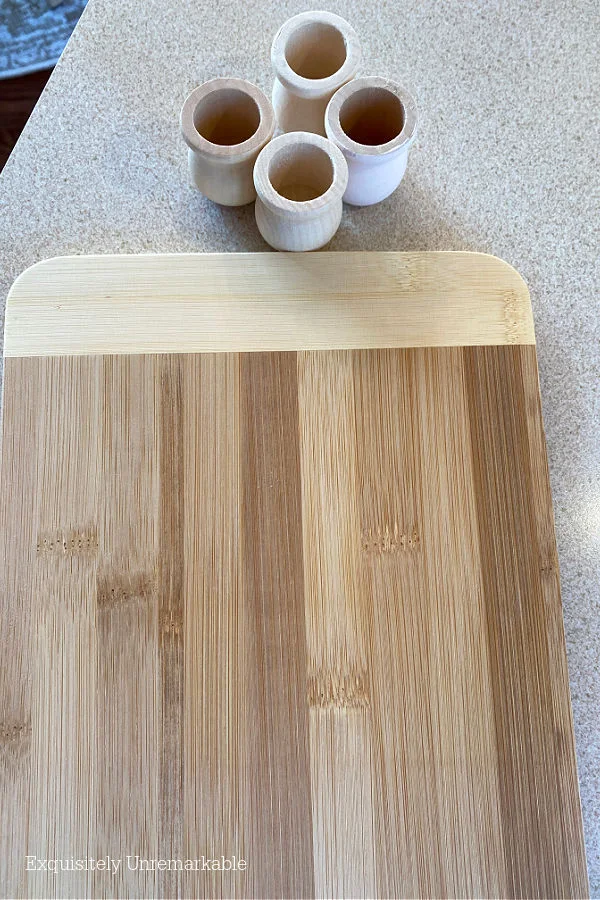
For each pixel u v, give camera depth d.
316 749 0.59
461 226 0.71
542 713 0.60
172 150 0.72
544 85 0.74
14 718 0.59
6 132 1.12
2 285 0.69
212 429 0.63
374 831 0.58
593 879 0.61
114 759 0.58
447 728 0.60
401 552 0.62
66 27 1.14
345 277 0.66
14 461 0.62
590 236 0.72
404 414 0.64
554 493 0.68
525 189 0.72
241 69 0.74
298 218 0.59
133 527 0.62
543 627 0.61
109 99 0.72
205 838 0.58
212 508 0.62
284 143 0.58
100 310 0.64
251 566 0.61
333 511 0.63
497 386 0.65
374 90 0.59
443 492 0.63
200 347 0.64
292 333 0.65
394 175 0.64
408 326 0.65
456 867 0.58
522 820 0.59
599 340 0.70
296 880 0.57
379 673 0.60
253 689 0.60
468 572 0.62
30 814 0.57
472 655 0.61
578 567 0.67
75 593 0.61
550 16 0.76
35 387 0.63
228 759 0.59
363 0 0.75
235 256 0.66
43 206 0.70
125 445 0.63
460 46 0.75
